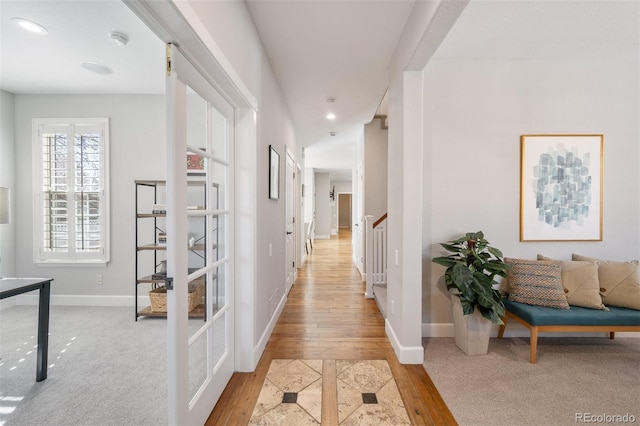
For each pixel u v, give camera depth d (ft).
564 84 8.80
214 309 5.95
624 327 7.08
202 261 5.28
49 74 9.61
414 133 7.09
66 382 6.37
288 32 7.18
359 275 16.80
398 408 5.57
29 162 11.19
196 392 4.97
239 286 6.63
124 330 9.05
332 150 21.75
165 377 6.57
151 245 10.54
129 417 5.35
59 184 11.21
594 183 8.79
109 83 10.34
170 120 3.95
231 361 6.49
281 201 10.71
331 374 6.68
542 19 6.88
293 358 7.39
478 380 6.48
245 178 6.57
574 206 8.79
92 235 11.33
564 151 8.77
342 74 9.41
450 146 8.80
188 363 4.41
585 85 8.81
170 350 4.04
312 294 13.03
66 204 11.24
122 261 11.41
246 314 6.65
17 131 11.14
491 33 7.45
